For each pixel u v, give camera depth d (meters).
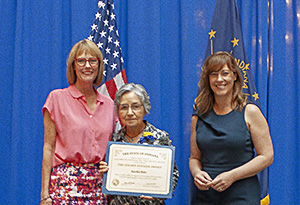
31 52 3.22
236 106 2.35
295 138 3.21
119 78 3.04
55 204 2.19
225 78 2.29
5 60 3.22
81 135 2.23
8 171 3.18
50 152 2.29
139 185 2.14
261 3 3.18
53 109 2.29
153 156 2.17
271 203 3.16
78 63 2.29
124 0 3.26
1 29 3.22
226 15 3.00
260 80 3.14
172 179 2.15
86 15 3.23
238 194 2.24
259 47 3.16
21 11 3.20
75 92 2.34
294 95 3.23
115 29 3.10
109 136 2.34
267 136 2.29
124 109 2.17
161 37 3.26
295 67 3.24
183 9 3.23
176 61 3.26
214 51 2.99
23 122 3.17
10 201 3.11
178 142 3.22
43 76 3.22
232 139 2.25
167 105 3.24
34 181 3.15
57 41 3.19
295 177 3.18
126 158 2.17
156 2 3.21
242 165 2.25
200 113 2.44
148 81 3.19
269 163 2.26
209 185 2.22
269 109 3.21
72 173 2.21
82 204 2.20
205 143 2.33
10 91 3.22
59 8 3.20
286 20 3.26
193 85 3.22
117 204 2.19
